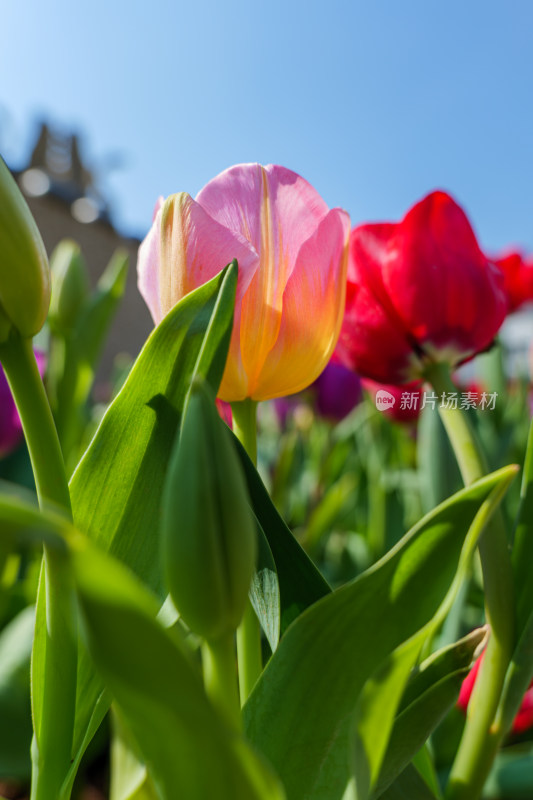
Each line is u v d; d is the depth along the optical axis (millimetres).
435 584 143
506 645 201
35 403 150
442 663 174
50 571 144
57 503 152
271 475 698
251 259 179
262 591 184
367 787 126
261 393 198
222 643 121
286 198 194
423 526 138
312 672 146
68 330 522
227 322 168
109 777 418
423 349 236
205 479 112
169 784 114
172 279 187
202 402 115
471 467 222
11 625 392
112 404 170
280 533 194
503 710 204
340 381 650
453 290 229
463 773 211
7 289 143
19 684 337
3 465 561
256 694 150
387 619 143
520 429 696
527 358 776
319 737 146
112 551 169
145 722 107
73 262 525
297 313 189
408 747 166
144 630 93
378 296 239
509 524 442
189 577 113
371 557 594
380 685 124
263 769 104
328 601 142
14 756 321
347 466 858
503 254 509
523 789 277
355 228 243
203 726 103
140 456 171
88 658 169
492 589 200
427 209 232
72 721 156
